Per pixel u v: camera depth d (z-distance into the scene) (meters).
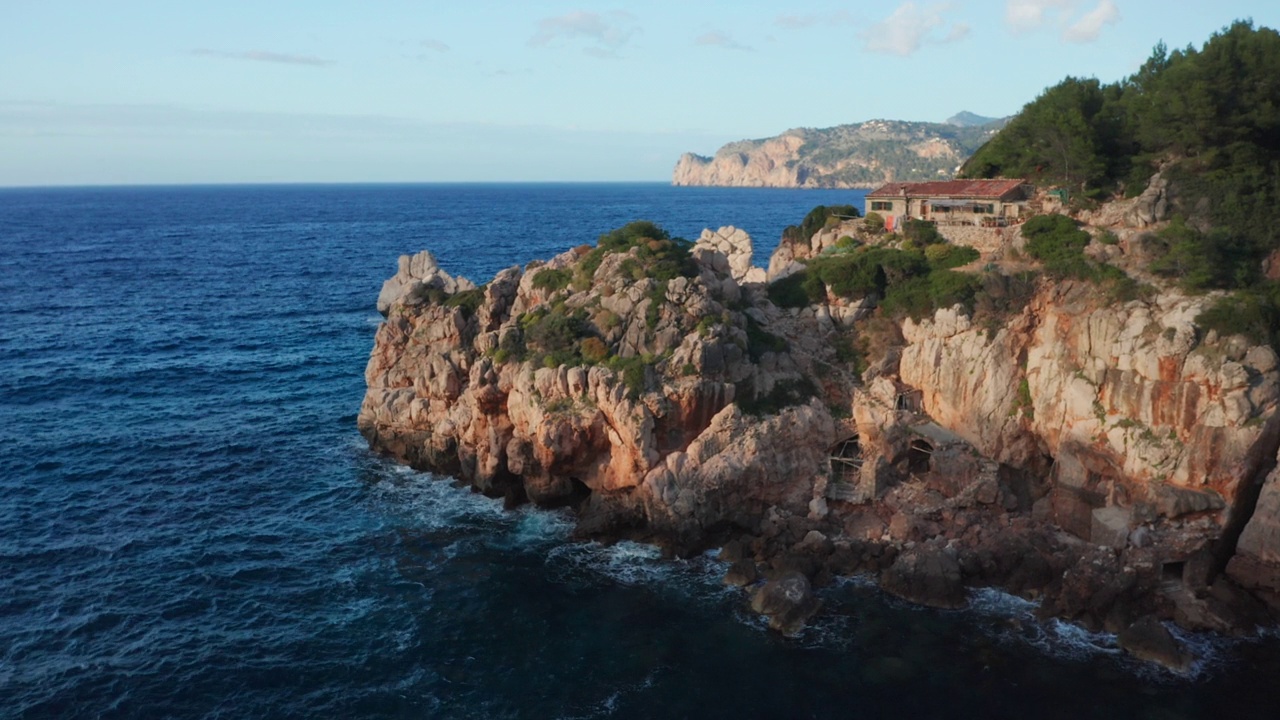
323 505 66.88
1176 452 54.41
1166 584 53.06
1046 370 61.97
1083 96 83.94
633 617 52.50
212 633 50.47
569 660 48.50
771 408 63.97
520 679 46.91
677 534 59.31
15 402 88.25
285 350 113.44
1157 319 57.50
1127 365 57.25
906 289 69.88
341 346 116.31
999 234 72.75
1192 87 70.31
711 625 51.62
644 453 60.81
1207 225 65.25
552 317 68.31
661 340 64.62
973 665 47.84
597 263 73.44
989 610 52.84
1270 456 53.69
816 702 45.06
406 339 77.44
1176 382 55.03
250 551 59.81
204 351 111.81
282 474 72.38
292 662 48.09
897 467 63.78
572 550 60.38
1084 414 58.88
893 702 45.03
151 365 104.00
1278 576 51.38
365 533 62.62
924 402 66.19
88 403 88.88
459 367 71.69
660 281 68.31
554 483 65.38
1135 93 86.25
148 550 59.50
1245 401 52.41
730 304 71.56
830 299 73.50
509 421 67.38
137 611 52.28
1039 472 62.84
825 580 55.62
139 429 81.69
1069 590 52.38
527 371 64.88
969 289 66.38
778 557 57.16
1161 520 54.16
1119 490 56.75
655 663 48.19
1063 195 76.06
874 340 69.62
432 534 62.53
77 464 73.12
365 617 52.47
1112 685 46.19
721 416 61.94
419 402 72.69
